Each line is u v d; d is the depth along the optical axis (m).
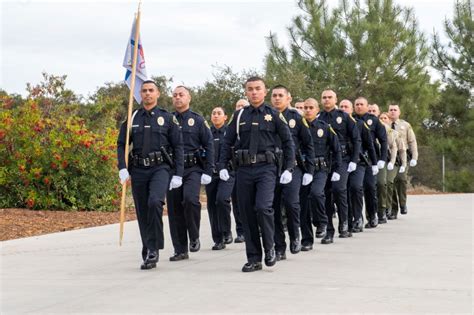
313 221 11.26
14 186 15.95
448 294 6.90
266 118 8.49
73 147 16.17
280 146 8.61
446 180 28.77
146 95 8.81
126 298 6.92
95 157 16.19
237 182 8.54
